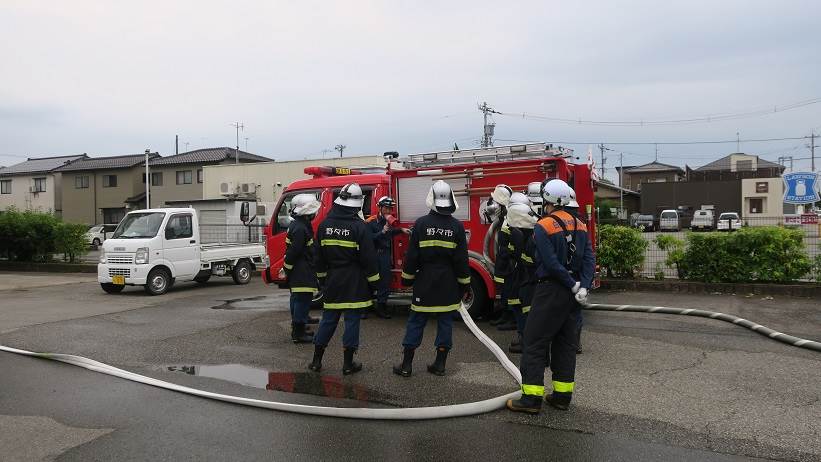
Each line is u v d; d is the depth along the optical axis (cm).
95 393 536
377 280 590
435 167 902
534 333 469
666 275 1201
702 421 448
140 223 1308
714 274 1141
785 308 933
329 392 530
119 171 4597
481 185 872
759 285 1087
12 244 2105
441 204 565
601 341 716
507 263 768
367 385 552
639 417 459
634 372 580
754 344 695
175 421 461
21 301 1172
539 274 476
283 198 1036
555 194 477
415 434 431
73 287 1465
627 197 5906
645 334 754
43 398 521
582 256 477
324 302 593
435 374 584
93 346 728
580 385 541
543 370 470
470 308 878
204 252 1384
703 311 865
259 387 548
